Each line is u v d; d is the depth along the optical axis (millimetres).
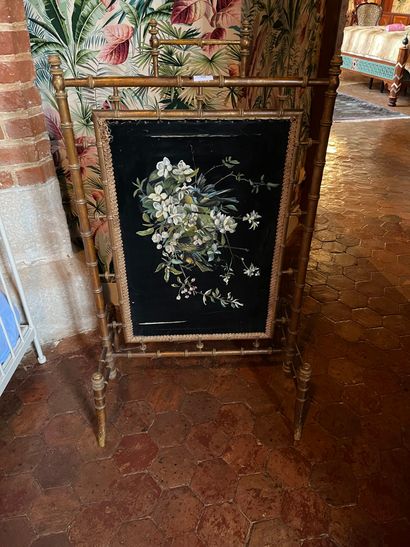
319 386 1627
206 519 1206
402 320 1985
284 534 1174
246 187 1209
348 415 1512
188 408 1540
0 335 1405
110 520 1205
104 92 1581
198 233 1277
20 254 1637
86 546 1148
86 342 1830
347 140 4512
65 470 1336
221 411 1527
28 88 1408
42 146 1521
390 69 5938
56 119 1604
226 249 1313
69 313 1812
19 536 1172
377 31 6281
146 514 1219
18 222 1577
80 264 1769
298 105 2338
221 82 1054
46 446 1410
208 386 1628
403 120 5199
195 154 1148
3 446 1410
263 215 1259
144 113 1069
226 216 1253
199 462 1357
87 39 1489
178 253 1310
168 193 1204
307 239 1310
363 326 1943
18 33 1323
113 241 1269
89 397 1583
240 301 1419
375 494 1269
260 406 1547
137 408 1539
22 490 1281
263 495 1265
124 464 1353
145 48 1563
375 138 4586
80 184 1170
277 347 1798
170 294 1391
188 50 1612
